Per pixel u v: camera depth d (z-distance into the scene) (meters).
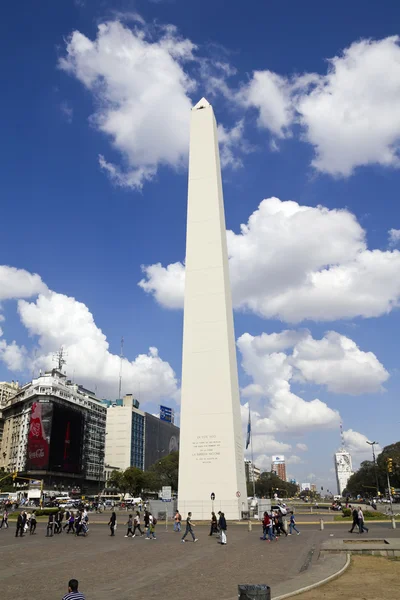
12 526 57.38
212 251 67.19
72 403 160.62
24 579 20.12
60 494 132.38
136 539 38.47
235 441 59.59
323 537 38.16
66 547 32.72
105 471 185.12
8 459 163.12
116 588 18.16
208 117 74.69
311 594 16.64
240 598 12.05
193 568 23.09
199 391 61.66
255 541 36.19
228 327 64.88
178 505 58.34
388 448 146.00
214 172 71.19
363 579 19.56
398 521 55.53
